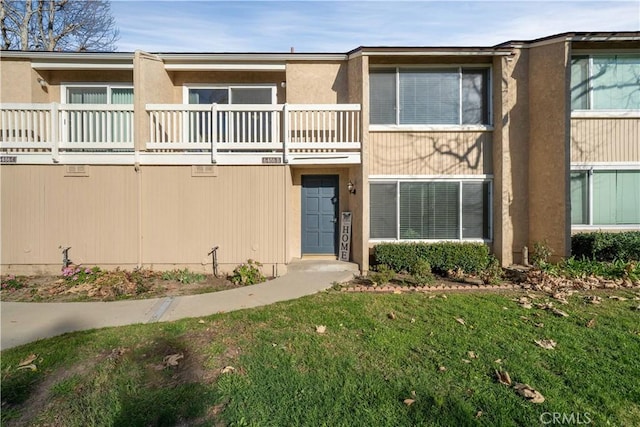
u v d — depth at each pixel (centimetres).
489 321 514
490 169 967
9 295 686
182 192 871
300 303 617
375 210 961
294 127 913
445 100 967
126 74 1038
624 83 962
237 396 318
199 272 867
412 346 425
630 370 366
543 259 859
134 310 584
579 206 966
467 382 342
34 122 854
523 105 971
